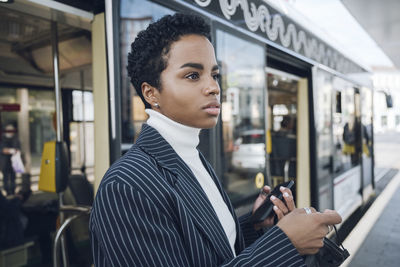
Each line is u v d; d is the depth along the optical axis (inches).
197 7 69.6
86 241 109.8
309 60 132.3
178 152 28.6
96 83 60.9
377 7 284.2
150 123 28.4
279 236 24.6
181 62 25.4
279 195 33.7
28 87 117.4
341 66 177.9
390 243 153.3
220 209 30.6
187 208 25.0
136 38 28.1
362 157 213.8
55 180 67.5
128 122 55.5
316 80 142.6
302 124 145.7
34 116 120.6
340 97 175.6
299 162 148.1
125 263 21.6
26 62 107.1
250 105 89.2
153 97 27.6
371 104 242.7
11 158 115.6
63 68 103.7
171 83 25.7
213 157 74.3
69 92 107.6
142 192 22.7
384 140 973.2
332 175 159.0
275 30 102.8
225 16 78.7
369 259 137.7
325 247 38.1
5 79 111.7
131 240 21.6
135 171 23.5
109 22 53.6
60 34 86.7
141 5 58.0
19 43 96.6
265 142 94.7
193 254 23.3
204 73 26.0
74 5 57.6
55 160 68.0
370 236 162.2
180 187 25.8
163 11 61.9
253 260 23.4
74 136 110.6
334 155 163.2
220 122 77.4
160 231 22.2
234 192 82.0
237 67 83.7
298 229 24.8
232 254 26.5
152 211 22.4
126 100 55.4
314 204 144.4
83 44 89.2
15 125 117.5
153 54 26.3
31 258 113.9
